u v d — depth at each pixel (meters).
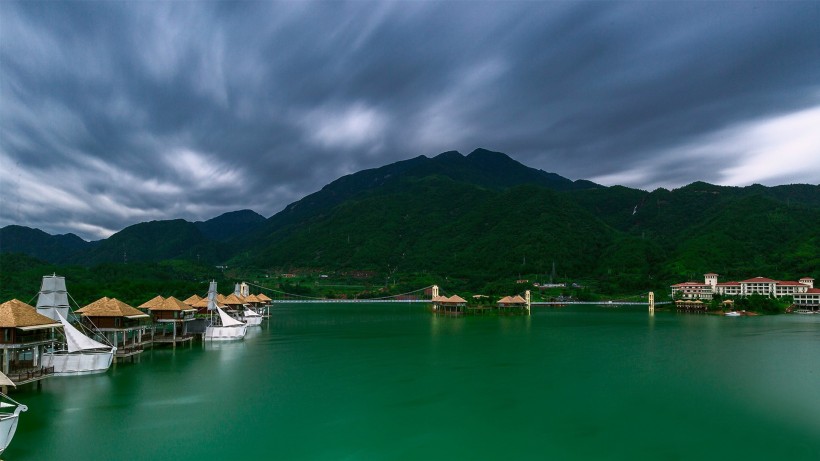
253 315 111.25
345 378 52.81
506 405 42.88
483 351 71.50
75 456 30.86
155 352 69.56
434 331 99.25
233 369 57.16
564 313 152.88
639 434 35.81
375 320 127.75
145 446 32.78
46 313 50.50
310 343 80.00
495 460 31.22
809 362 62.00
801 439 34.84
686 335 91.19
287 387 48.66
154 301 74.50
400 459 31.31
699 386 49.25
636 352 70.44
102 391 45.81
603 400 44.44
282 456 31.53
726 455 32.22
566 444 33.97
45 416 38.50
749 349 73.19
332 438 34.84
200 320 85.00
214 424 37.31
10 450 31.64
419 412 40.91
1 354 44.53
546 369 57.72
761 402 43.69
